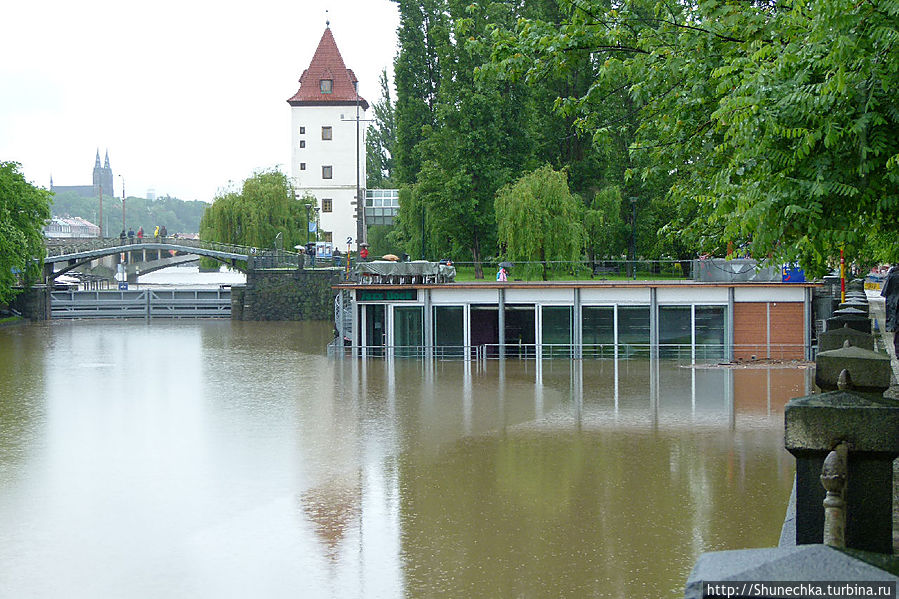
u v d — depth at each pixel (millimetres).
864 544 7539
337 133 124125
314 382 41688
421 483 22969
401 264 49562
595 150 73938
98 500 21953
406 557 17547
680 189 21953
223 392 39094
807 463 7488
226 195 98125
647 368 44250
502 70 20781
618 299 47812
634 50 20578
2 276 75312
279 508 21078
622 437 27938
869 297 64125
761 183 14570
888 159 13195
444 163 72500
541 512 20188
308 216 102938
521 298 48375
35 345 61906
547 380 40625
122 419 32688
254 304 85375
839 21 12359
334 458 25922
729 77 16781
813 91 13945
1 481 23797
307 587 16156
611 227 70625
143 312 87688
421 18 86750
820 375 9523
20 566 17453
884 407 7258
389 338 49562
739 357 47000
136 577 16844
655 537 18297
